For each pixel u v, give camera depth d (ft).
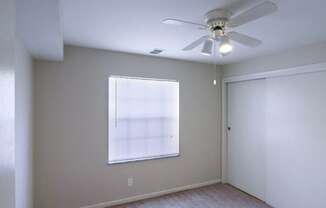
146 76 10.82
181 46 9.16
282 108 9.82
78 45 9.12
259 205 10.36
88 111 9.55
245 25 6.78
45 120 8.81
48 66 8.86
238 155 12.33
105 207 9.89
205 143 12.63
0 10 1.56
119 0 5.22
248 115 11.70
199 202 10.58
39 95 8.71
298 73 9.09
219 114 13.12
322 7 5.58
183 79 11.91
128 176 10.48
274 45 8.84
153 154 11.23
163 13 5.95
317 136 8.45
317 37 7.87
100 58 9.77
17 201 5.91
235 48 9.27
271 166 10.32
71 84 9.23
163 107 11.51
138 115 10.85
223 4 5.44
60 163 9.07
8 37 1.79
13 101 1.99
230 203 10.54
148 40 8.35
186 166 12.05
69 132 9.21
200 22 6.52
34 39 6.27
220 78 13.17
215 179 12.95
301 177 9.00
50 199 8.91
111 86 10.19
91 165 9.64
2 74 1.61
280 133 9.90
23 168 6.64
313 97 8.59
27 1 4.07
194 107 12.29
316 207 8.44
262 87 10.92
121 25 6.82
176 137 11.87
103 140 9.87
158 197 11.03
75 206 9.33
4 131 1.67
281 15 6.05
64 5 5.46
